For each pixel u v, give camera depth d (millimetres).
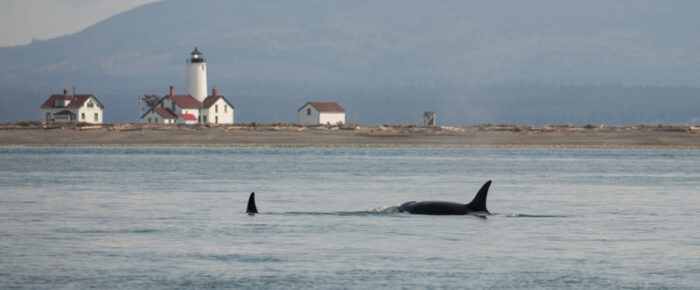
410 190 140875
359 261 66312
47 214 98875
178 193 131375
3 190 136250
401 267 63906
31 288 56406
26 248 72000
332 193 133375
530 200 120750
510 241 76312
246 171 196500
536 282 58844
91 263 65125
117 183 154000
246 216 96188
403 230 82938
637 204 114312
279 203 114438
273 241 76062
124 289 56375
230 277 60219
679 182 162250
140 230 83750
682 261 66562
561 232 82500
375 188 144625
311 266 64188
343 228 84562
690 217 97312
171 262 65688
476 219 92062
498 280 59469
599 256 68688
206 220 92188
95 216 96438
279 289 56625
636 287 57344
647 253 70250
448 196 129625
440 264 65188
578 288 57219
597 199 122500
